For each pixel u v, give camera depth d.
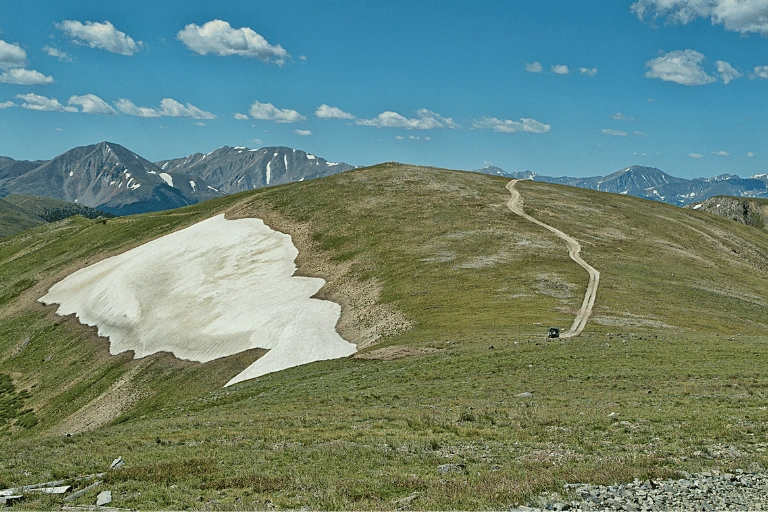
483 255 87.81
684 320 60.41
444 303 66.81
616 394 31.23
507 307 63.50
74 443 28.19
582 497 16.14
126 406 68.06
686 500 15.62
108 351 86.31
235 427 29.03
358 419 28.58
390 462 20.56
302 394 40.25
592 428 24.17
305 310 78.81
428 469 19.64
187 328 84.56
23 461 23.67
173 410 45.00
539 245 93.50
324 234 112.81
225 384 62.88
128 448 25.14
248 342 74.69
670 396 29.89
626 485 16.97
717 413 25.39
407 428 26.02
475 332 54.03
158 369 75.12
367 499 16.80
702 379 33.84
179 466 20.67
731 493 16.12
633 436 22.75
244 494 17.75
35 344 97.81
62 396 76.69
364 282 85.12
